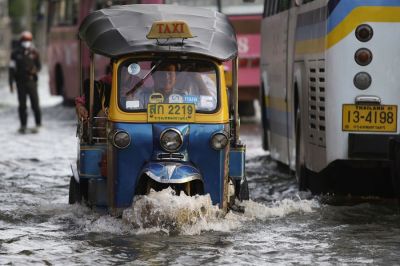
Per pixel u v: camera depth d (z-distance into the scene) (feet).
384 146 81.46
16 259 62.90
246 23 177.17
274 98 115.55
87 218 76.38
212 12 81.05
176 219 70.38
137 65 74.08
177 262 61.77
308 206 82.53
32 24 484.74
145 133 71.87
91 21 79.36
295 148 99.30
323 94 83.76
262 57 126.41
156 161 71.87
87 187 81.92
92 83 77.20
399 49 81.15
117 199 72.23
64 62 232.53
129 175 71.87
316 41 86.84
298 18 97.14
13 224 75.66
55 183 100.99
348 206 84.28
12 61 170.91
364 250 65.98
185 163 71.82
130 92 73.36
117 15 78.38
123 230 71.20
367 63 81.15
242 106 198.29
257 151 135.64
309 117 89.86
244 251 65.21
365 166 83.92
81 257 63.36
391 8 81.05
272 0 117.91
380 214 80.48
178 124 72.23
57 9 241.76
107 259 62.69
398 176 78.89
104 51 74.13
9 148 138.41
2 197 90.22
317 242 68.59
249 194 87.66
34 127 177.06
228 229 72.33
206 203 71.41
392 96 81.20
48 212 80.18
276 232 72.08
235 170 76.74
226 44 75.15
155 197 70.33
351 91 81.41
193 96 73.56
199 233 70.79
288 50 104.17
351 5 81.20
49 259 62.85
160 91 73.61
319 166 86.28
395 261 62.59
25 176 106.83
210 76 74.38
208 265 61.00
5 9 412.57
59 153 131.75
